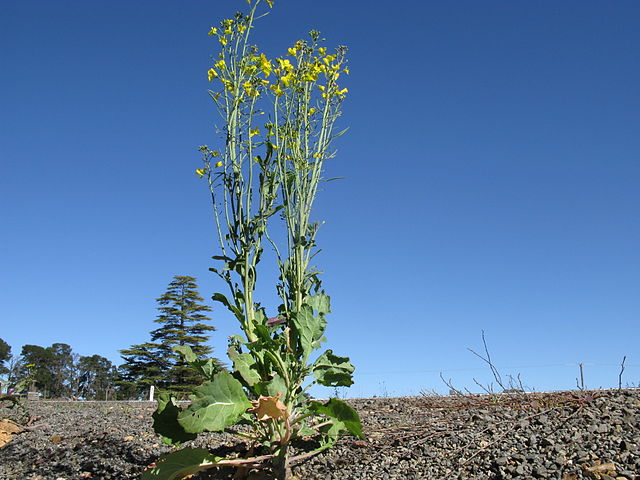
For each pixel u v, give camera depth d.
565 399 1.46
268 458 1.10
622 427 1.18
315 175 1.23
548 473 1.03
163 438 1.08
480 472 1.08
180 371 8.63
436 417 1.48
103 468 1.36
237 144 1.25
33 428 1.90
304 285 1.17
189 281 10.00
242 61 1.31
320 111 1.32
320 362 1.12
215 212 1.19
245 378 1.05
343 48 1.36
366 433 1.38
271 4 1.34
